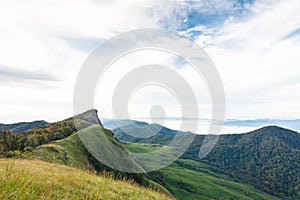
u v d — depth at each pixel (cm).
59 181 1152
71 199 956
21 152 3747
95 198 1069
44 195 898
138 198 1364
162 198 1588
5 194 784
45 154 3384
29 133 6194
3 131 5631
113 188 1385
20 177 976
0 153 3238
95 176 1583
